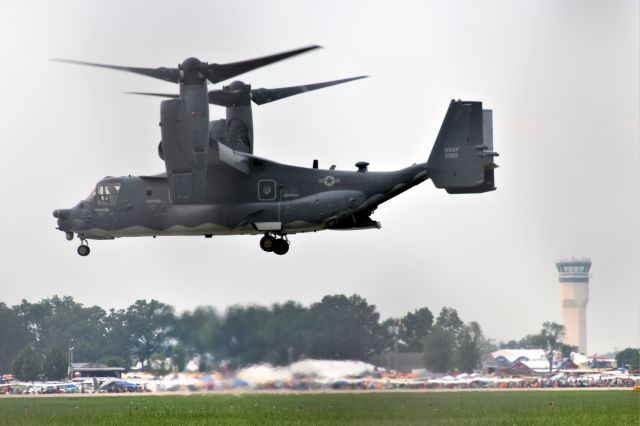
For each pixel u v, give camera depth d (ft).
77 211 391.86
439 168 372.99
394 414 314.96
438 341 506.48
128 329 567.18
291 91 399.24
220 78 341.41
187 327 442.91
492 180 378.32
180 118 341.62
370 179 375.66
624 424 294.25
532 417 313.12
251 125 398.21
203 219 378.94
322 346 438.40
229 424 286.87
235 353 440.04
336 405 352.69
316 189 375.86
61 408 371.15
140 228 386.93
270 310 444.55
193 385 434.71
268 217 374.84
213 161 368.07
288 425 282.56
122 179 390.01
